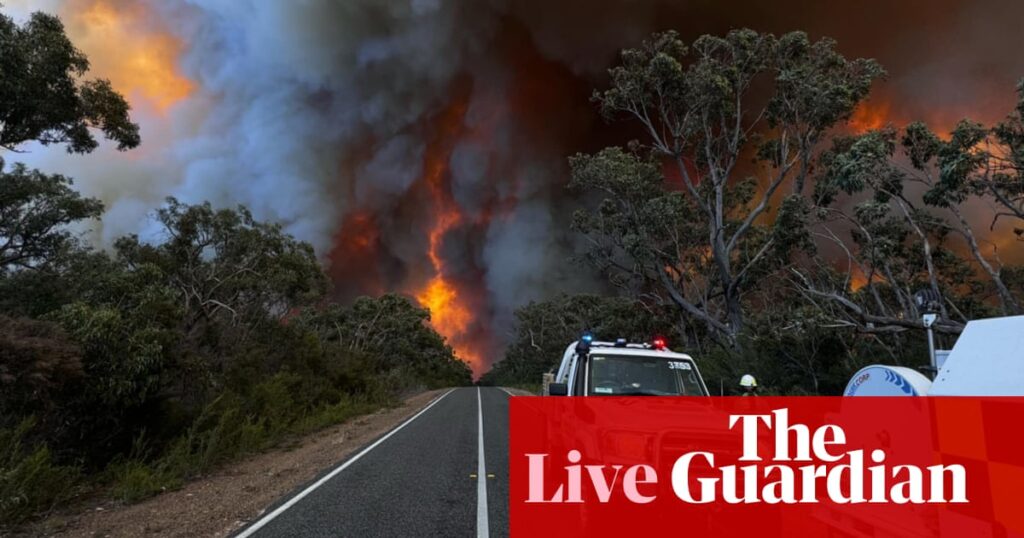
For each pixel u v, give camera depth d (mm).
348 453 12250
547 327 61875
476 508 7254
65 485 8320
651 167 30672
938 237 17266
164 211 27531
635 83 29828
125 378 10070
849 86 24859
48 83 16281
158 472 9578
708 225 32188
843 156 13711
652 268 31266
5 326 9180
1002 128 10953
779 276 21328
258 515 7047
